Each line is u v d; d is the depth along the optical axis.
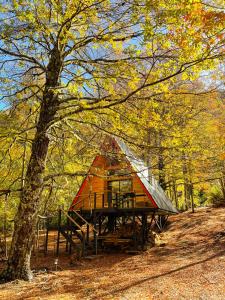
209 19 6.80
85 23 8.82
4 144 9.48
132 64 8.83
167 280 9.66
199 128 16.62
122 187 18.89
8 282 9.98
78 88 9.17
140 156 12.14
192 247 15.09
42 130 10.23
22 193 10.27
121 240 17.03
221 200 27.58
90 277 11.00
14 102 10.13
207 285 8.80
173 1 6.82
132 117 8.84
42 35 9.84
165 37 7.20
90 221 19.14
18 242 10.31
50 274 11.66
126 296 8.27
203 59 7.16
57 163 12.15
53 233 26.31
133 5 7.44
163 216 23.36
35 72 11.88
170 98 9.86
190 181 21.11
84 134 11.20
